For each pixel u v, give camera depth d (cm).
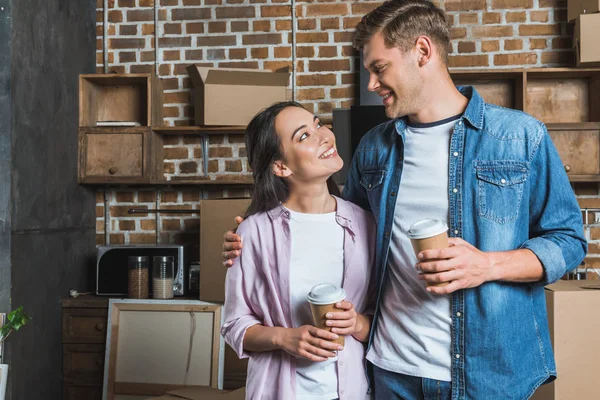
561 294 243
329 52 338
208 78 308
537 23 326
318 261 145
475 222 131
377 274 145
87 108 339
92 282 350
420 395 135
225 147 346
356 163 162
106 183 330
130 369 304
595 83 315
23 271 278
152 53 349
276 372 142
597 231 322
